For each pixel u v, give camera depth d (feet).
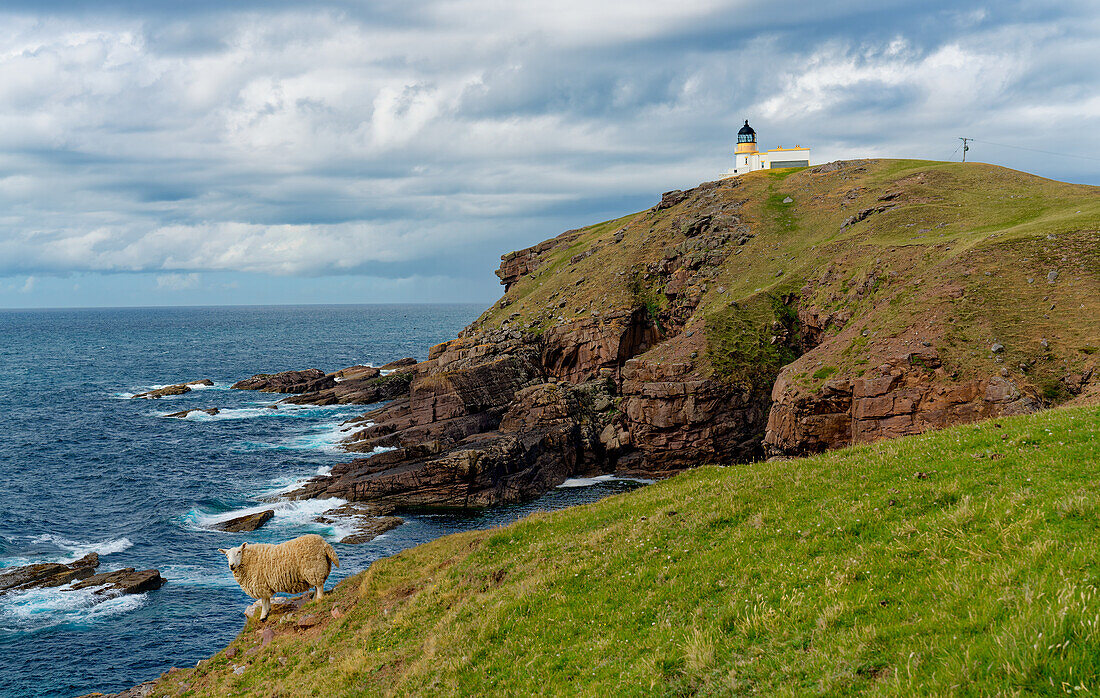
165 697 68.64
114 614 139.54
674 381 251.80
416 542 181.68
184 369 571.69
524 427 269.44
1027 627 26.86
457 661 52.03
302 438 298.97
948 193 334.44
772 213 381.40
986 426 66.18
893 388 193.47
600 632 48.42
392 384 392.06
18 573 153.28
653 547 59.67
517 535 81.66
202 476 240.12
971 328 195.62
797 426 211.61
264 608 78.74
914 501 50.01
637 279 359.46
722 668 36.76
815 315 266.36
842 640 34.14
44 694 112.88
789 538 51.55
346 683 57.67
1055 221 231.50
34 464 254.68
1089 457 49.57
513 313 383.45
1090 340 178.40
